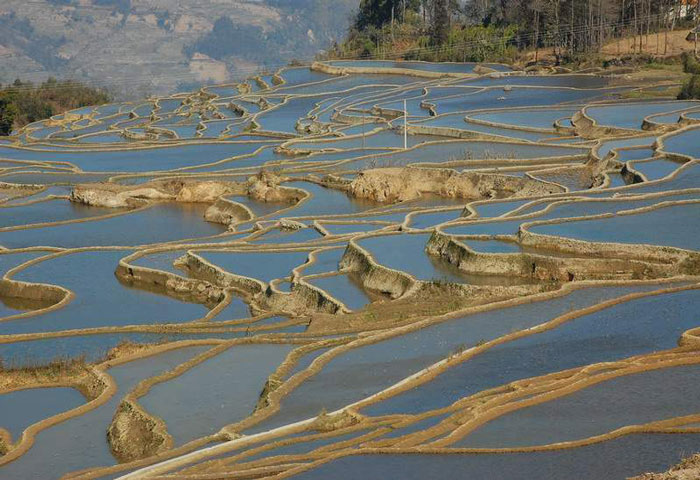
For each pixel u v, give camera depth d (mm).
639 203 68312
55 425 41750
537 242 58594
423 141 118250
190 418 40562
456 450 32188
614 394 36000
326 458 32281
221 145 127250
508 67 184250
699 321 44438
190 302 62375
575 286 51062
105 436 40375
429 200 90062
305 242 72438
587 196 73875
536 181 87312
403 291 56062
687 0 187000
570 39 184500
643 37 181875
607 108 128750
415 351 44062
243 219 86688
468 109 140750
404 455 32219
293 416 38062
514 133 118000
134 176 106312
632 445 31719
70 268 70125
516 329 45719
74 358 50594
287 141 121875
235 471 32250
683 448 31281
